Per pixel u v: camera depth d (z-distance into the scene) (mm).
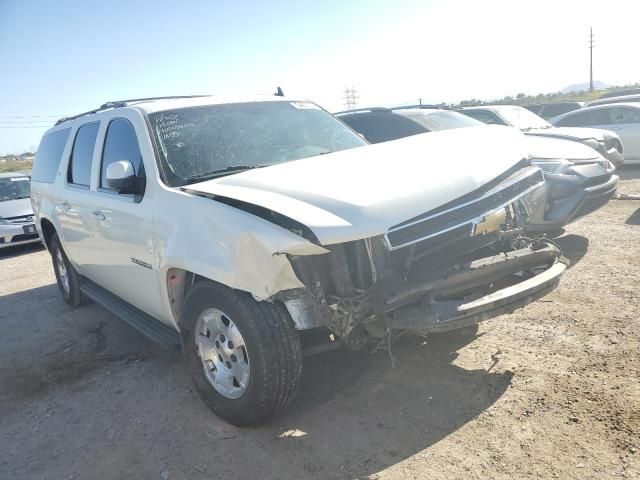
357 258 3029
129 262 4207
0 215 11180
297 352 3164
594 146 9312
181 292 3752
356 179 3186
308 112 4922
